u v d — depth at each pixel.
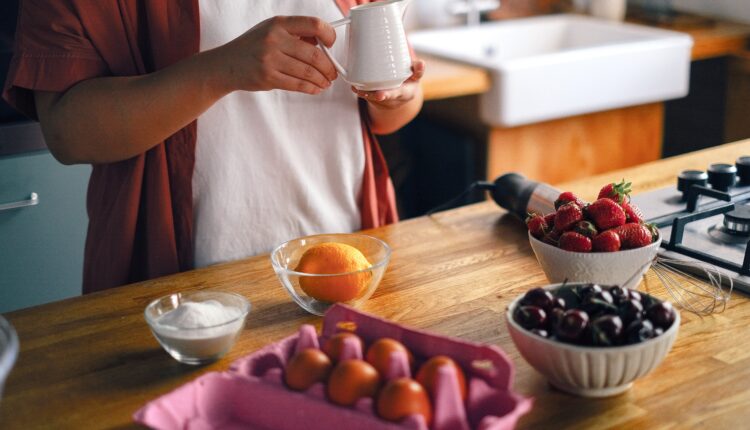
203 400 0.86
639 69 2.54
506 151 2.52
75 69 1.31
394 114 1.55
